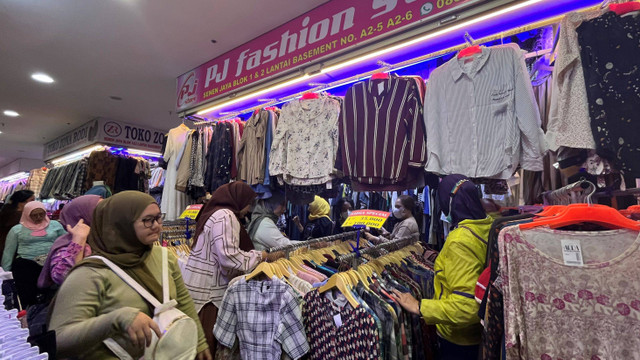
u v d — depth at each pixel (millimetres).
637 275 990
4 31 3631
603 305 1007
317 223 3484
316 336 1532
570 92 1539
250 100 3844
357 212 1856
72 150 7586
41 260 2174
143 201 1283
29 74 4723
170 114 6523
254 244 2436
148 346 1039
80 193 5523
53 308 1095
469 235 1413
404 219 2943
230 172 3176
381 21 2627
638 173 1334
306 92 2730
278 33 3402
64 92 5406
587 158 1521
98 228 1262
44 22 3461
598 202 1654
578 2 2041
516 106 1759
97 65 4430
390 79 2199
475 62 1900
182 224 3232
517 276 1100
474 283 1341
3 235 3143
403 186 2158
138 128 7211
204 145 3463
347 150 2252
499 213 1782
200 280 1949
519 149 1754
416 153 2047
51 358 846
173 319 1160
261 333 1541
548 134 1616
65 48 3986
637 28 1418
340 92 3461
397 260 2039
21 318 988
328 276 1850
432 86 2047
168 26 3490
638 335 958
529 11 2141
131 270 1239
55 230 2959
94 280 1133
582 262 1046
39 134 8188
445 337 1548
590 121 1444
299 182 2537
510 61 1812
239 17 3279
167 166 3947
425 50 2646
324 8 3020
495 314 1154
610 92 1410
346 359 1402
